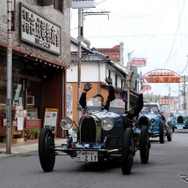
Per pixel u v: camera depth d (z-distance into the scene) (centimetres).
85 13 3269
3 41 1783
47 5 2188
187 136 3130
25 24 1967
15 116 2066
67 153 1130
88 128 1147
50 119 2538
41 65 2430
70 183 971
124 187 930
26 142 2136
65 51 2564
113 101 1330
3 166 1273
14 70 2222
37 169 1203
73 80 3981
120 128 1218
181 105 10119
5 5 1798
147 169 1211
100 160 1127
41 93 2598
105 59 3903
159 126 2262
